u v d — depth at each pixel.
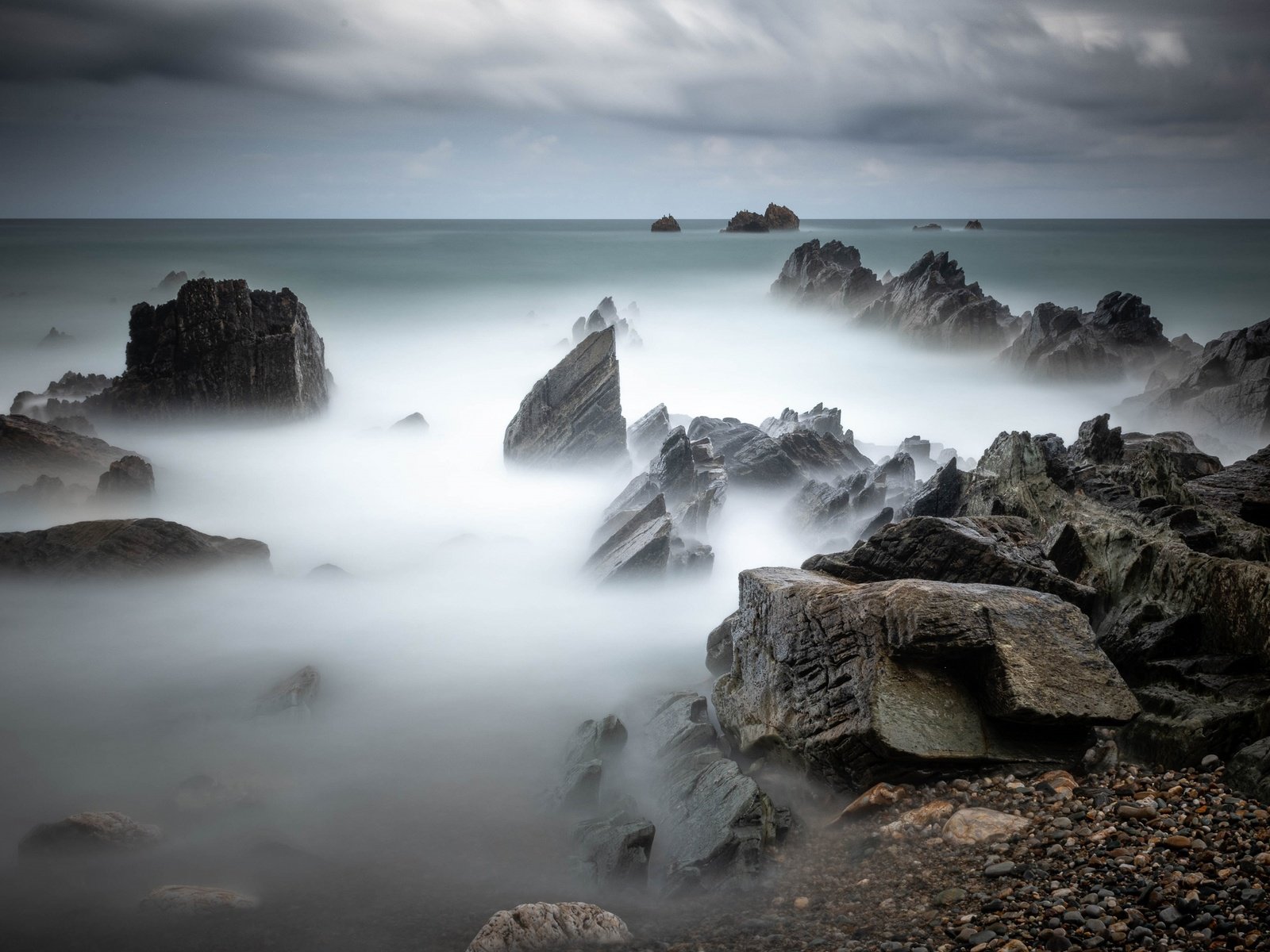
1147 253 198.88
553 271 165.50
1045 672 12.30
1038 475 22.06
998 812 11.68
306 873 12.92
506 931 10.34
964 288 102.88
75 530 26.84
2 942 11.08
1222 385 53.62
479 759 17.11
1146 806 10.97
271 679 21.00
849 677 13.31
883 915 10.23
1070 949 8.73
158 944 11.00
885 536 16.89
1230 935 8.40
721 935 10.49
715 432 41.16
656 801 14.76
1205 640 14.21
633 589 25.67
